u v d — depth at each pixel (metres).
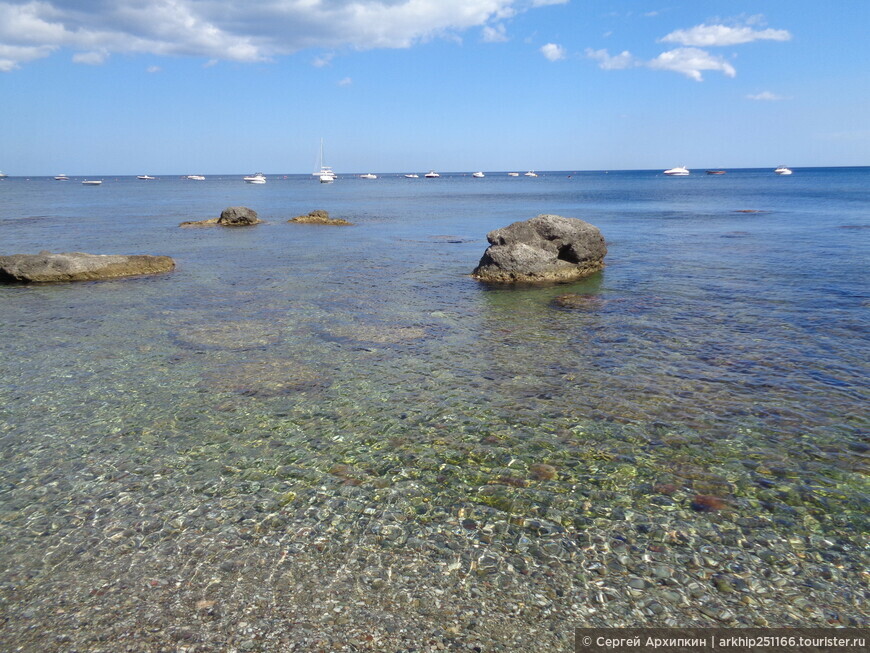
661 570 6.35
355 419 10.16
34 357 13.43
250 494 7.88
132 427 9.90
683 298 19.08
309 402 10.90
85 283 22.39
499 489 7.96
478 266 23.59
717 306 17.88
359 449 9.12
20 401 10.94
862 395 10.80
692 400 10.75
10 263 22.39
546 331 15.48
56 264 22.69
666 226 43.00
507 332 15.43
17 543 6.86
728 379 11.77
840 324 15.49
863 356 12.95
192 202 80.88
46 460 8.80
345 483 8.15
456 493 7.88
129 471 8.48
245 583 6.20
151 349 14.02
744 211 55.53
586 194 101.00
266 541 6.90
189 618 5.71
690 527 7.08
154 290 21.00
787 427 9.59
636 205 68.94
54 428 9.84
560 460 8.70
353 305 18.62
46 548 6.77
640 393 11.12
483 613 5.78
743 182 150.38
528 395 11.12
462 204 76.19
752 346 13.86
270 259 28.59
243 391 11.43
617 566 6.43
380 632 5.53
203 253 30.62
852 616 5.67
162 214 58.47
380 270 25.30
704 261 26.38
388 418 10.20
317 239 37.12
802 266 24.33
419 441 9.35
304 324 16.27
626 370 12.40
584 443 9.20
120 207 69.38
